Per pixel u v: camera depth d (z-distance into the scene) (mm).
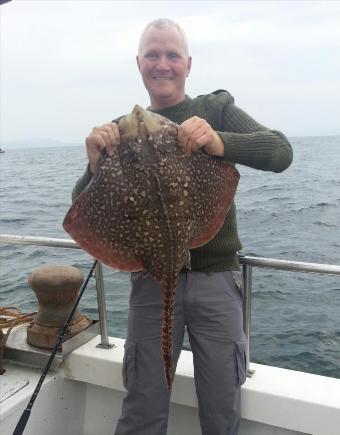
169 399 2508
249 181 37375
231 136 2053
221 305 2396
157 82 2467
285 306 6895
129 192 1950
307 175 42000
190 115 2496
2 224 15680
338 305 6871
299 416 2543
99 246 2027
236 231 2490
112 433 3023
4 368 2951
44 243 3035
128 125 1985
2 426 2529
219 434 2436
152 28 2445
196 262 2398
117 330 5910
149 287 2449
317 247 11797
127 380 2512
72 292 2949
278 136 2188
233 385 2393
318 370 5027
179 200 1952
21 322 3295
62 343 2898
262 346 5586
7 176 46406
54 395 2859
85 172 2191
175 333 2457
